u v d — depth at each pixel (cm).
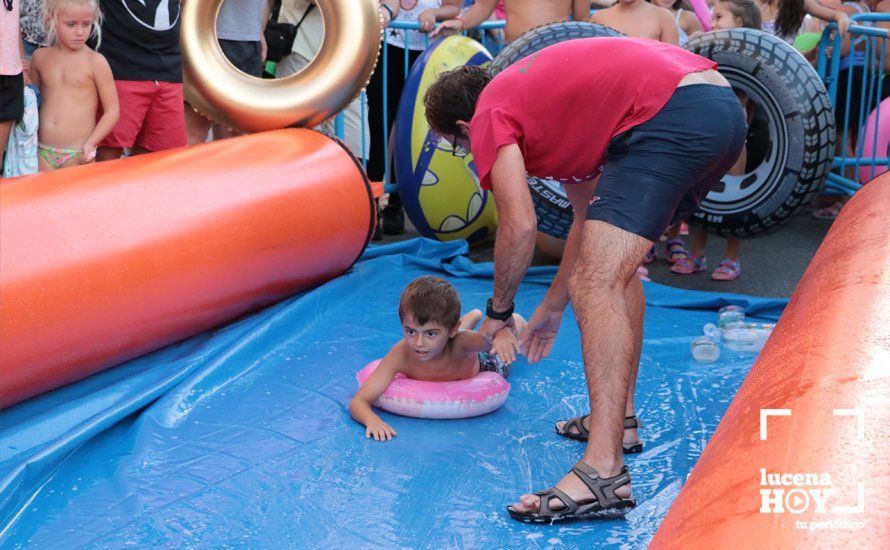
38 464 314
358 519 298
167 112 546
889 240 329
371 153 710
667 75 291
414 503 308
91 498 311
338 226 508
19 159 482
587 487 290
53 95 496
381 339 462
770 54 564
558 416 377
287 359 432
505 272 296
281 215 465
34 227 362
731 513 179
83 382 398
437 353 363
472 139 300
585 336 288
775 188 563
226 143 489
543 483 322
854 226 371
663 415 380
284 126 550
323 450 344
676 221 333
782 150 560
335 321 486
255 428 361
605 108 293
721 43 582
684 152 288
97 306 372
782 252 682
